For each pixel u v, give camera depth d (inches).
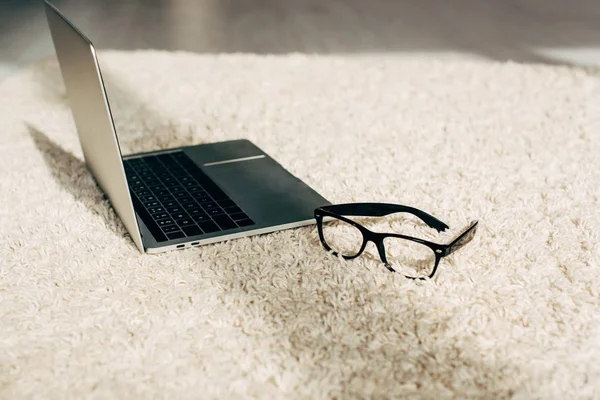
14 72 96.2
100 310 38.6
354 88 82.4
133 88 82.0
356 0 158.7
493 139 66.4
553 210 51.6
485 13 144.1
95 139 46.6
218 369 34.1
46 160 61.0
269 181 53.2
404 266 43.3
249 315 38.2
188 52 98.0
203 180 53.2
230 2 156.0
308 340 36.2
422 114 73.5
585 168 59.4
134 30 125.2
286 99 78.5
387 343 36.1
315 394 32.5
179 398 32.2
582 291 41.4
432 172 58.6
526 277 42.4
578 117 72.3
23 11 137.7
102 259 43.9
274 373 33.8
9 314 38.7
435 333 36.9
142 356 35.1
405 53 107.1
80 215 49.9
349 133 68.1
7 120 71.7
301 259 43.8
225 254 44.1
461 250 45.0
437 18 138.6
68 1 151.3
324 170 58.9
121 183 42.3
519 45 113.6
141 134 68.2
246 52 106.7
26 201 52.9
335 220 48.4
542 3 155.4
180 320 37.7
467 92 80.7
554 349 36.0
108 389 32.8
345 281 41.3
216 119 72.3
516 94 79.7
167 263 43.1
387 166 59.7
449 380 33.5
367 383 33.2
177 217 47.3
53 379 33.5
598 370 34.4
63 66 50.4
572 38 119.4
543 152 63.0
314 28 127.8
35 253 45.2
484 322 37.9
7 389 32.9
